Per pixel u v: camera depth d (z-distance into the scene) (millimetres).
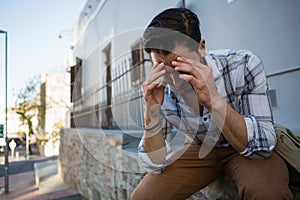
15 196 4910
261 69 979
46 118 10531
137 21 4488
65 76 8828
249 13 2471
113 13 5359
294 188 970
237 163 975
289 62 2129
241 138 867
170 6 3613
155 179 1077
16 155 10602
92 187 3906
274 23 2246
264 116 936
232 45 2656
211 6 2908
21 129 10891
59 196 4598
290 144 975
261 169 891
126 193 2602
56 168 7129
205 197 1406
